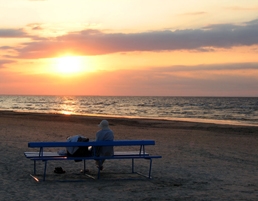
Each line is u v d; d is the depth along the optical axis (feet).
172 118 159.74
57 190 25.55
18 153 42.57
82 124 100.22
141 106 332.19
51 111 221.66
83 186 27.07
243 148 54.19
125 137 66.28
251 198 24.49
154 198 23.80
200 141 62.08
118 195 24.48
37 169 33.65
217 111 236.22
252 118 165.27
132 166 33.40
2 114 150.92
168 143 57.77
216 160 41.96
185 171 34.55
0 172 31.63
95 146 29.07
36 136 61.87
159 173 33.19
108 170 34.14
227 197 24.62
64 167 35.22
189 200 23.49
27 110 229.86
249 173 34.42
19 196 23.58
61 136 63.46
